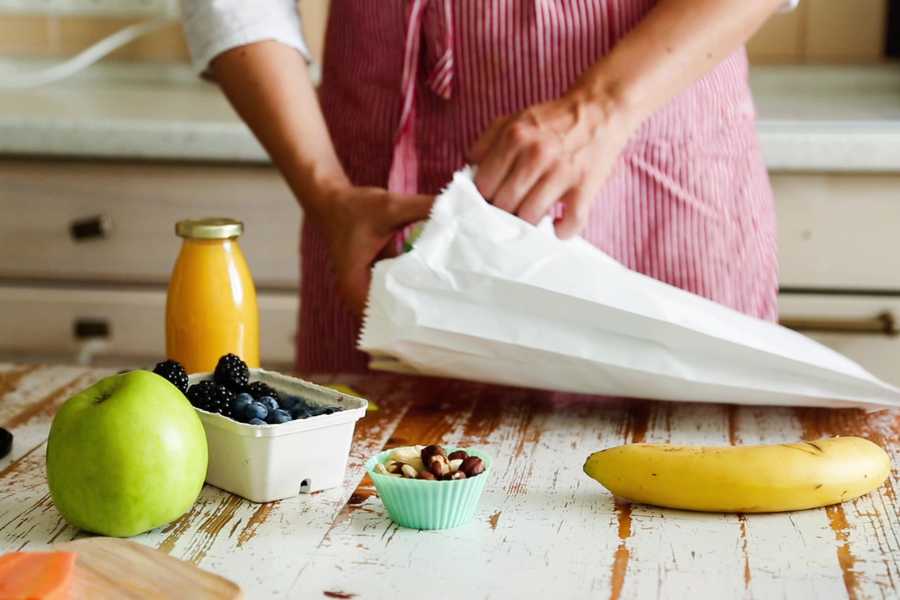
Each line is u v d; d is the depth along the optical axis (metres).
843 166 1.63
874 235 1.68
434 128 1.24
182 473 0.76
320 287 1.34
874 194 1.67
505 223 0.98
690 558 0.73
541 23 1.17
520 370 1.00
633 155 1.23
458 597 0.67
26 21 2.16
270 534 0.77
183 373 0.89
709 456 0.80
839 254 1.69
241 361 0.93
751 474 0.79
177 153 1.69
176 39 2.16
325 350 1.35
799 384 1.01
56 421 0.77
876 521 0.79
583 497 0.84
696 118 1.24
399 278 0.97
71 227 1.77
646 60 1.06
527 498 0.83
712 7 1.07
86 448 0.74
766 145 1.62
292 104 1.18
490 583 0.69
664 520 0.79
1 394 1.10
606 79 1.05
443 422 1.02
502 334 0.97
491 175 1.01
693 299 1.03
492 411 1.06
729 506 0.80
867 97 1.98
